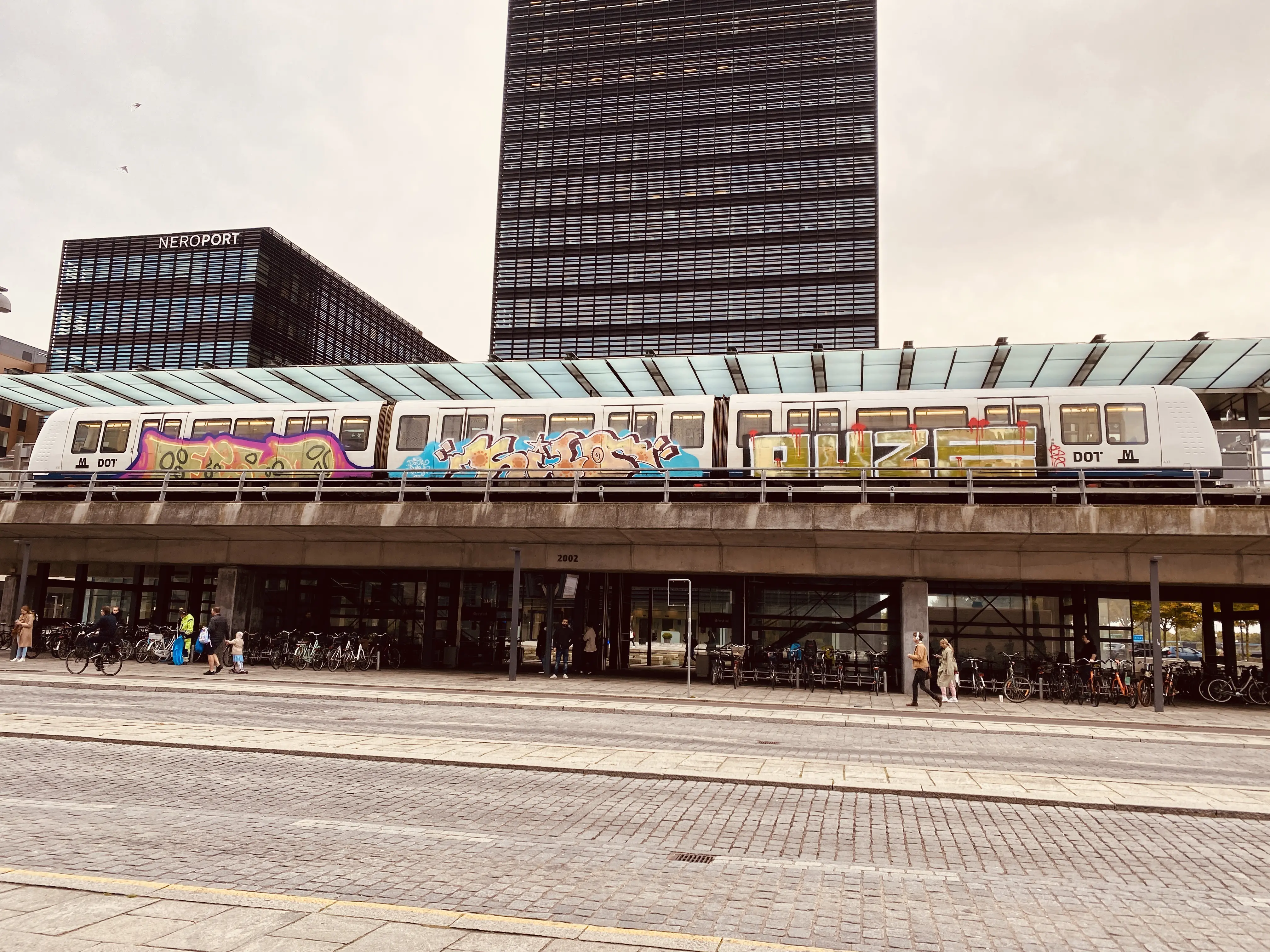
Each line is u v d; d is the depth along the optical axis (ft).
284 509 88.74
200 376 120.88
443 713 59.11
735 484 88.58
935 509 75.05
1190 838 28.27
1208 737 56.03
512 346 392.47
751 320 376.07
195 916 17.69
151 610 122.52
